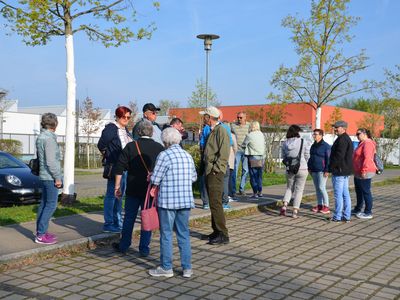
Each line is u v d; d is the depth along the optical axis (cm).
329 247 705
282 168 2630
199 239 739
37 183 1052
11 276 538
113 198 707
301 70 1867
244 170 1240
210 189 698
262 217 956
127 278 536
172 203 527
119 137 700
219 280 533
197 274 554
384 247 714
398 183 1861
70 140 1023
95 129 3566
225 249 677
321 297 484
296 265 601
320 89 1864
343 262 622
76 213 897
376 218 973
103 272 557
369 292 504
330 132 3041
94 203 1045
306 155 941
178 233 543
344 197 929
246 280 535
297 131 936
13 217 823
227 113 4234
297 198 950
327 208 1011
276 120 2714
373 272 579
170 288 504
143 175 609
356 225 888
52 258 611
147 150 607
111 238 698
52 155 615
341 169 906
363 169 950
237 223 884
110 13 1058
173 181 531
